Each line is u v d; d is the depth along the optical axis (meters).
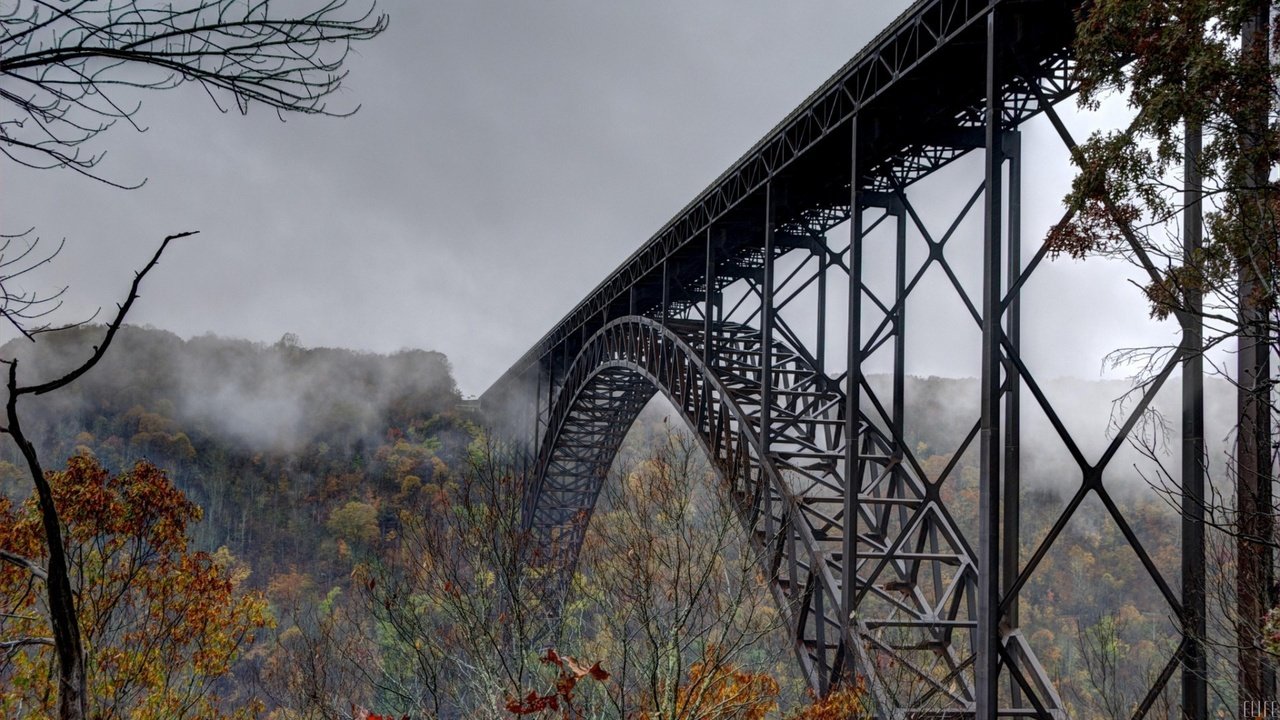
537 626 11.75
